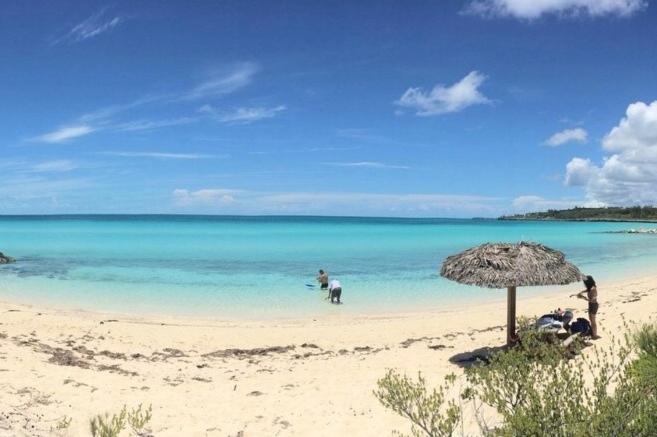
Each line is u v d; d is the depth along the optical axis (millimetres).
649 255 43531
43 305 20609
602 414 4664
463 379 10633
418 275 29703
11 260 34562
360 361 12859
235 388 10453
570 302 21406
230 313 19766
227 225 122312
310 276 29141
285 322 18250
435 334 16125
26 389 8828
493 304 21688
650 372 6043
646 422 4668
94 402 8703
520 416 4820
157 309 20297
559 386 5000
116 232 78625
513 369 5656
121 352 13516
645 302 19078
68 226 107750
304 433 8078
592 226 132375
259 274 29875
